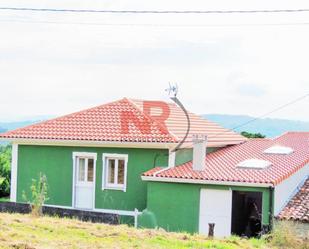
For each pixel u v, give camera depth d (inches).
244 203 1063.6
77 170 1117.7
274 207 938.7
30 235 607.5
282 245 806.5
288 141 1375.5
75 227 700.7
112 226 751.1
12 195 1153.4
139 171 1067.9
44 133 1142.3
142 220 1004.6
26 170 1147.9
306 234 897.5
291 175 1019.9
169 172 1013.8
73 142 1107.3
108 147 1091.3
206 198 979.9
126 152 1079.0
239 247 705.6
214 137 1264.8
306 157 1165.7
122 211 1072.2
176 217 997.2
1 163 1592.0
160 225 1005.8
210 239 727.7
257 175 976.3
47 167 1134.4
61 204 1120.2
